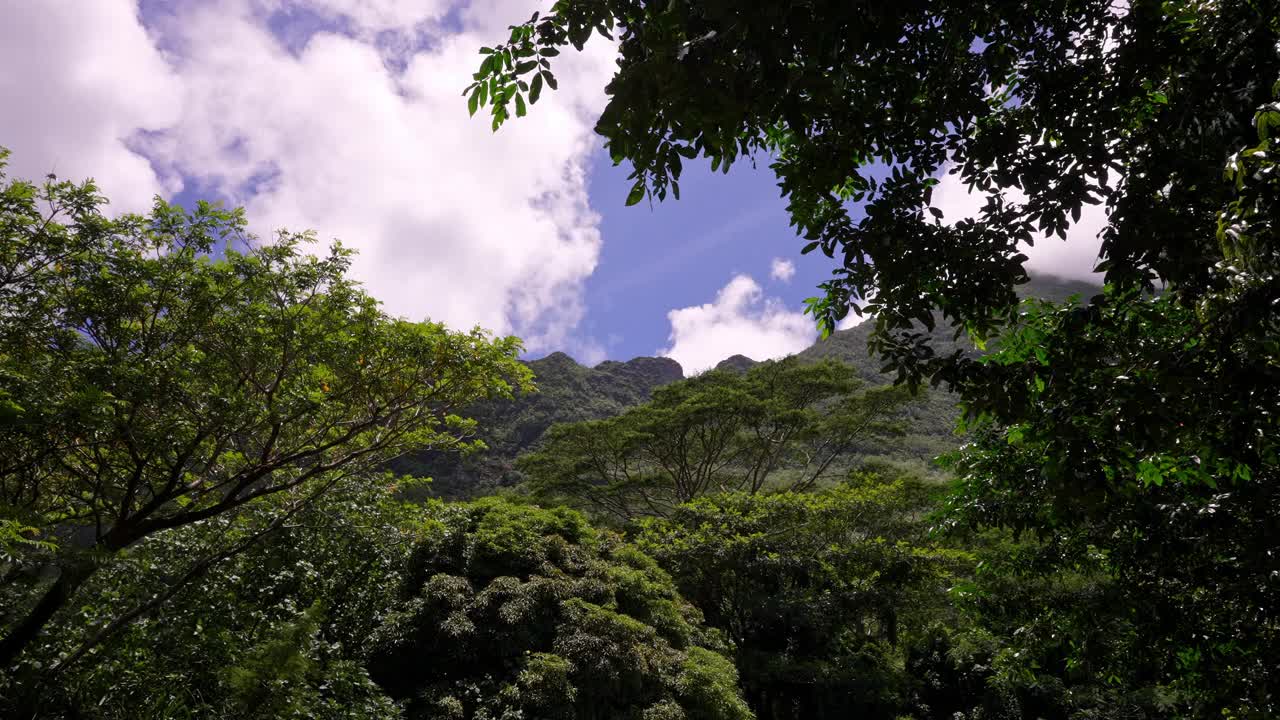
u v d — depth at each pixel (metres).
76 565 5.82
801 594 17.25
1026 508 5.69
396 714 8.32
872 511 17.95
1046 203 2.59
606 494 24.33
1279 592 3.97
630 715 10.80
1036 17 2.60
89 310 6.02
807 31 1.80
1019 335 4.78
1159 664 5.49
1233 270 2.15
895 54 2.52
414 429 8.24
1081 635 6.08
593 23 2.19
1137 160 2.68
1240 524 4.03
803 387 24.44
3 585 5.68
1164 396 2.46
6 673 5.74
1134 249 2.33
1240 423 2.60
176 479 6.55
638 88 1.99
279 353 7.06
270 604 8.41
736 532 18.02
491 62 2.35
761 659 16.48
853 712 15.98
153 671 6.59
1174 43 2.38
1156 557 4.88
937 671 17.30
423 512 11.27
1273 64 2.17
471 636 10.39
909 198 2.87
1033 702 14.70
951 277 3.00
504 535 12.34
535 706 9.92
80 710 6.16
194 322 6.45
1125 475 3.84
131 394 5.71
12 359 5.68
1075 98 2.61
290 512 8.15
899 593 16.86
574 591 11.88
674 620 13.05
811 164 2.66
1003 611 6.88
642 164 2.22
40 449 5.59
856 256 3.11
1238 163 1.93
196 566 7.28
